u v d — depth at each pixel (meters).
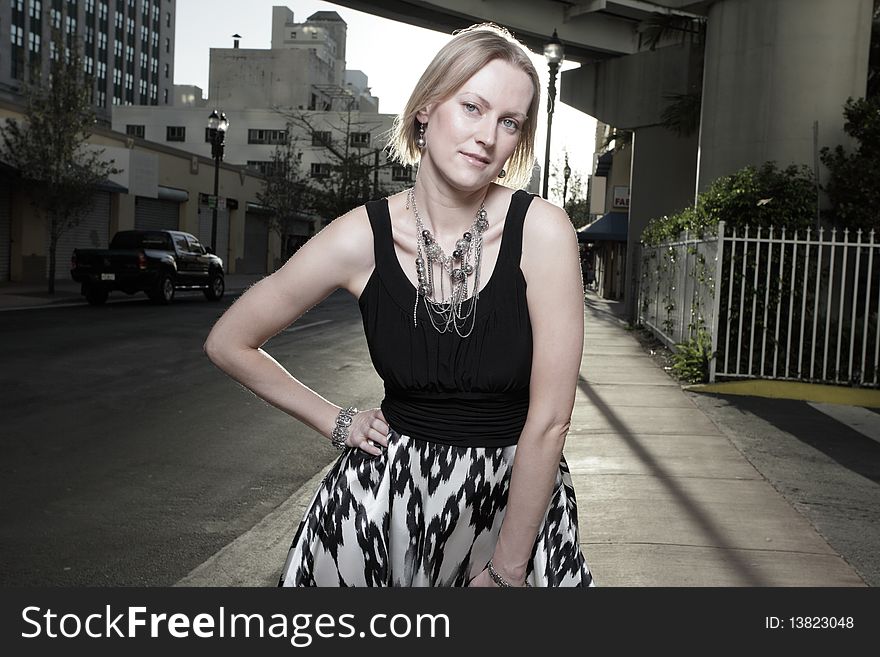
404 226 1.69
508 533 1.66
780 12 14.57
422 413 1.69
